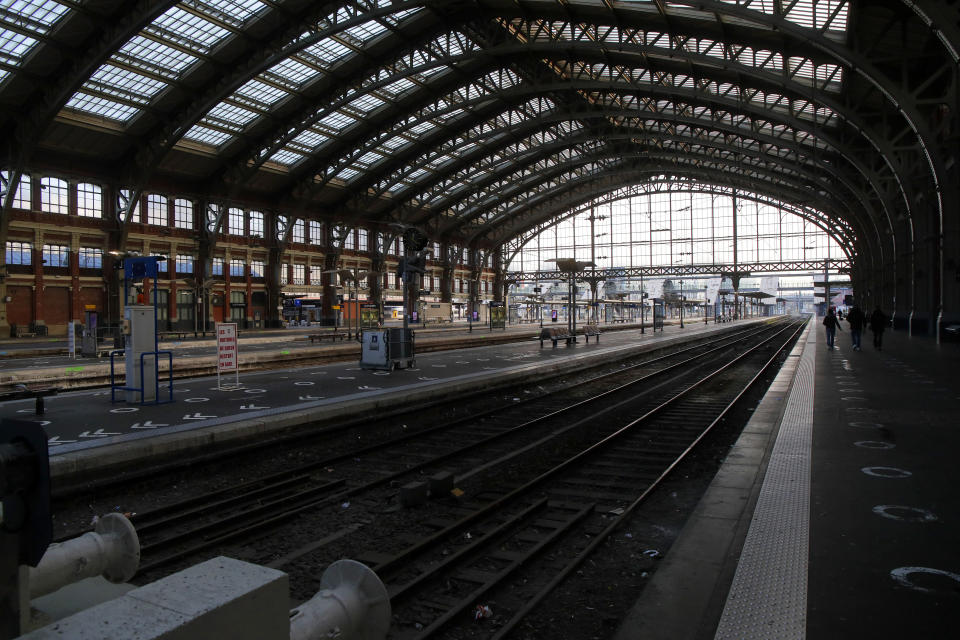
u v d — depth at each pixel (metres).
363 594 2.68
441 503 7.71
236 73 36.62
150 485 8.71
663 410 14.84
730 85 38.25
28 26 30.08
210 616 1.46
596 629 4.49
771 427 10.13
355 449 11.03
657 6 29.50
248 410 12.46
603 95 45.72
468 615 4.76
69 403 13.49
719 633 3.50
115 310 44.06
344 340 41.66
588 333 37.72
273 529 6.86
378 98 45.06
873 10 22.78
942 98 22.91
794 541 4.91
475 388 17.59
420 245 21.80
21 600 1.87
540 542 6.18
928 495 6.09
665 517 7.10
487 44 39.28
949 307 27.12
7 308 39.19
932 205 30.66
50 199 41.09
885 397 12.66
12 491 1.67
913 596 3.94
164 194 47.19
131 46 33.50
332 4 33.34
